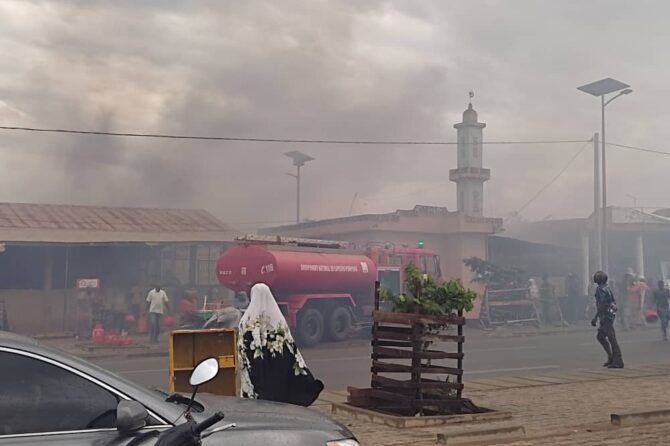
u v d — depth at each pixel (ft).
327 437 11.29
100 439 9.83
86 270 72.49
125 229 75.15
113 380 10.41
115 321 68.90
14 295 68.85
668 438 23.65
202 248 78.13
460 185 114.21
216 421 9.96
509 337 73.15
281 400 21.16
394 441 22.31
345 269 63.36
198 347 23.56
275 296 59.16
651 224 110.63
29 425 9.79
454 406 26.50
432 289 26.78
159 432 10.10
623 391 33.42
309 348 60.08
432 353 26.27
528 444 22.56
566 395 32.17
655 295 69.62
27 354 10.07
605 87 97.40
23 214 75.25
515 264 106.11
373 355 27.78
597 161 100.73
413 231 95.86
